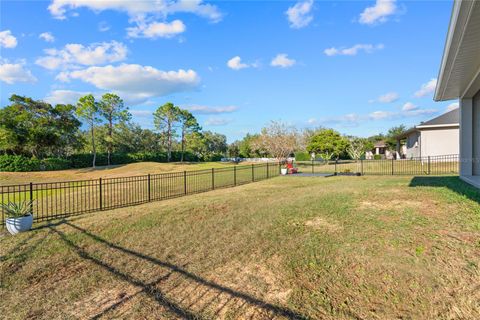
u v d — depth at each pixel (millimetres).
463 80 6594
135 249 3648
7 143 20656
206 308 2301
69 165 24938
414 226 3807
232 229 4344
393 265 2789
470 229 3521
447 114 17844
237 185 10672
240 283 2693
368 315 2135
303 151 32156
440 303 2205
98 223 4832
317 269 2873
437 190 6344
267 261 3137
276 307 2273
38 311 2336
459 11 3312
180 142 41062
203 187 10492
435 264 2734
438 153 16453
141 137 37812
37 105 23172
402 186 7434
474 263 2668
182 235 4148
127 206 6797
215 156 45375
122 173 20672
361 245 3320
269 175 14688
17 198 8984
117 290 2650
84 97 25312
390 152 36906
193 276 2879
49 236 4180
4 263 3260
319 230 4027
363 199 5859
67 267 3164
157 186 11219
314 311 2205
